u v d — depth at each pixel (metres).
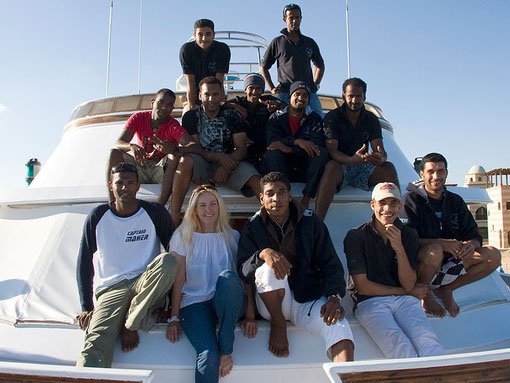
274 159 3.61
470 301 3.24
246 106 4.27
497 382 2.05
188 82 4.71
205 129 3.85
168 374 2.48
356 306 2.98
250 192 3.55
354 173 3.78
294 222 2.88
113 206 2.92
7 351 2.62
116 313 2.57
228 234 2.93
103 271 2.79
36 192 3.49
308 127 3.84
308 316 2.64
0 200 3.49
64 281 3.01
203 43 4.67
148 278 2.50
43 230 3.37
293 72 5.00
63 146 4.82
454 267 3.13
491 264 3.19
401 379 1.96
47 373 1.90
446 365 2.01
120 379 1.86
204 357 2.37
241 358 2.52
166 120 3.77
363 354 2.75
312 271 2.84
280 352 2.54
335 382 1.91
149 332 2.65
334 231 3.54
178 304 2.69
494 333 3.03
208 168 3.62
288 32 5.11
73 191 3.46
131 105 4.96
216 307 2.49
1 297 2.98
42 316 2.80
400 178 4.54
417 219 3.34
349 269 2.96
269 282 2.56
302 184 3.70
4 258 3.32
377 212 2.92
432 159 3.26
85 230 2.84
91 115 4.98
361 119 3.84
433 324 2.96
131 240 2.85
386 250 2.97
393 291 2.92
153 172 3.73
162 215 2.95
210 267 2.83
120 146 3.63
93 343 2.46
